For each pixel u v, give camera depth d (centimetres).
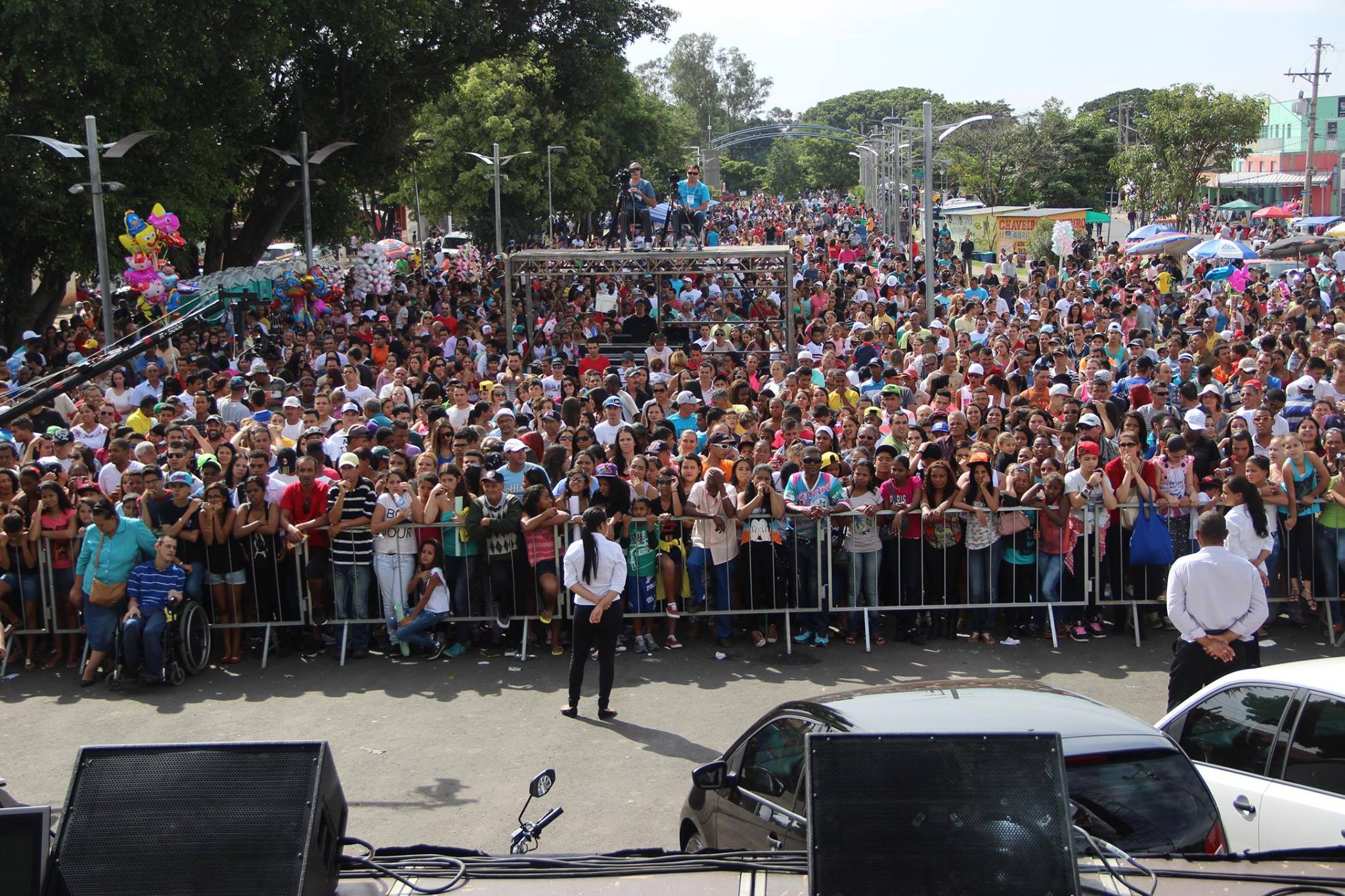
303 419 1373
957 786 391
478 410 1390
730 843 608
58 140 2059
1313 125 5716
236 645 1083
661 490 1088
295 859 392
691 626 1120
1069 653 1052
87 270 2245
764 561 1083
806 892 451
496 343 2341
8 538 1059
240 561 1077
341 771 841
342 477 1082
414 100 3130
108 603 1020
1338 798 543
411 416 1390
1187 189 5925
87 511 1034
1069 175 7475
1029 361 1598
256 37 2417
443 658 1085
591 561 920
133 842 394
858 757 394
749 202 13100
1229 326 2336
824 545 1077
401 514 1062
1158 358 1770
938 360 1619
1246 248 3462
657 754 862
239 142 2694
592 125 6003
